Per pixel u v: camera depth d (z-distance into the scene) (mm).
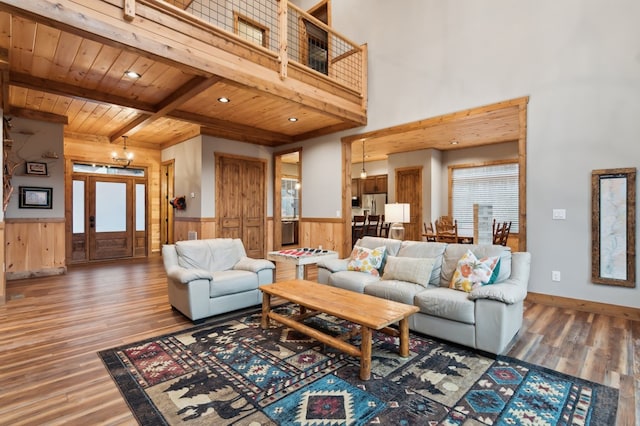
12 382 2180
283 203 11109
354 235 7262
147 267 6414
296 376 2266
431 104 5000
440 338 2824
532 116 4055
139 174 7832
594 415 1840
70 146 6820
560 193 3854
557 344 2781
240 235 7055
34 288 4699
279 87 4273
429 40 5012
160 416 1828
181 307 3422
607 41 3576
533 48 4051
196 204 6621
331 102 5117
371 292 3291
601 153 3609
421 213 8438
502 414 1850
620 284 3484
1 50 3148
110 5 2828
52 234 5641
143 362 2463
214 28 3514
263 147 7445
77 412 1866
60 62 3473
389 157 9078
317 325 3264
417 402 1961
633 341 2836
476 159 8055
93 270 6074
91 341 2848
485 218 5605
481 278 2895
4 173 4242
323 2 6609
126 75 3807
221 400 1981
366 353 2223
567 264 3811
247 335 2998
